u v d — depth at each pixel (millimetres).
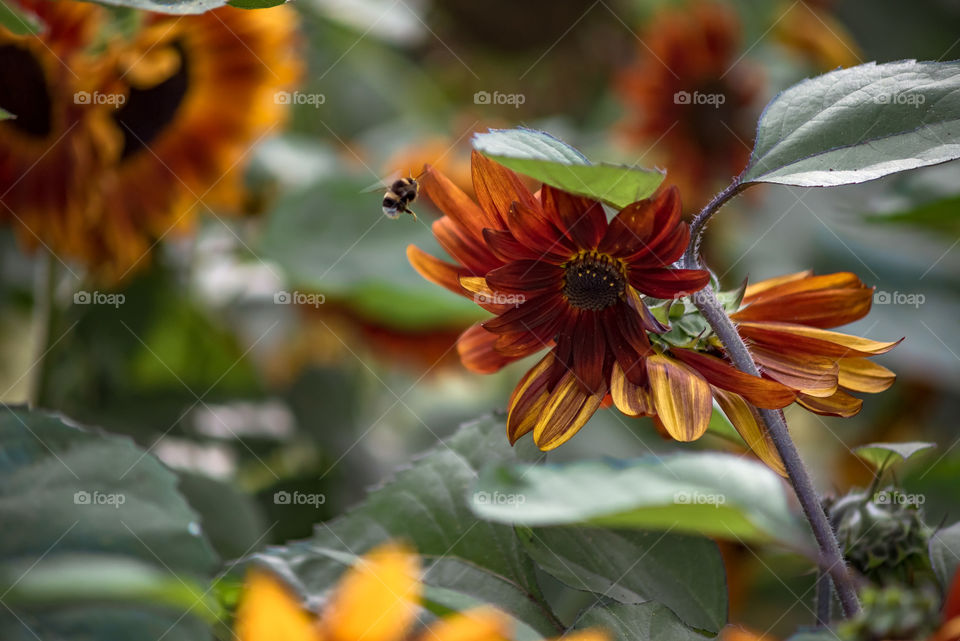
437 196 966
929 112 936
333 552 938
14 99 1182
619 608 927
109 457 929
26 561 901
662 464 843
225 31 1274
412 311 1380
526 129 908
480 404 1735
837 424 1555
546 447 936
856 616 862
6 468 917
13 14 1004
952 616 841
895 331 1482
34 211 1210
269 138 1543
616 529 974
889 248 1625
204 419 1394
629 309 941
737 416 947
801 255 1645
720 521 830
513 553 984
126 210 1264
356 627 824
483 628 843
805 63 1963
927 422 1544
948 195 1307
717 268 1683
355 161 1647
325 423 1497
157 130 1269
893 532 989
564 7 2133
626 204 917
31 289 1489
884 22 2029
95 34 1184
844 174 933
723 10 1909
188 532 921
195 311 1425
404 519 988
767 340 964
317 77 1887
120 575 833
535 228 933
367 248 1361
